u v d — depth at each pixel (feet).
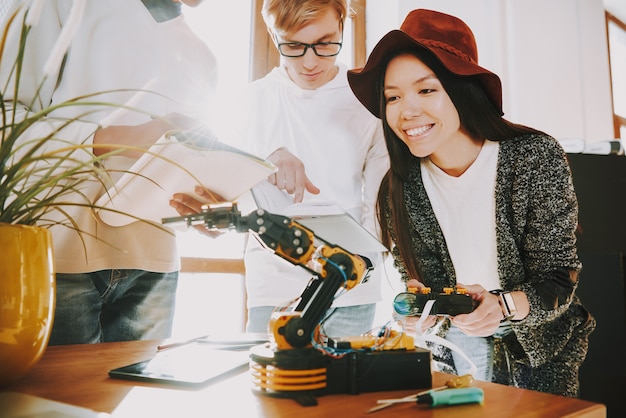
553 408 1.61
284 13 4.33
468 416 1.52
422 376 1.84
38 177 2.83
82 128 3.04
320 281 1.96
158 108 3.76
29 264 1.86
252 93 5.13
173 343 2.75
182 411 1.55
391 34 3.79
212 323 7.32
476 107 3.99
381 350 1.89
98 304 3.39
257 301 4.57
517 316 3.39
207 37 7.75
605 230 5.96
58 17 3.29
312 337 1.83
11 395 1.72
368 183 5.04
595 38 12.57
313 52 4.51
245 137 5.03
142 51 3.72
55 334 3.14
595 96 12.30
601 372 5.59
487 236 4.05
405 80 3.91
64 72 3.42
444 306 2.44
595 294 5.75
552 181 3.74
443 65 3.88
